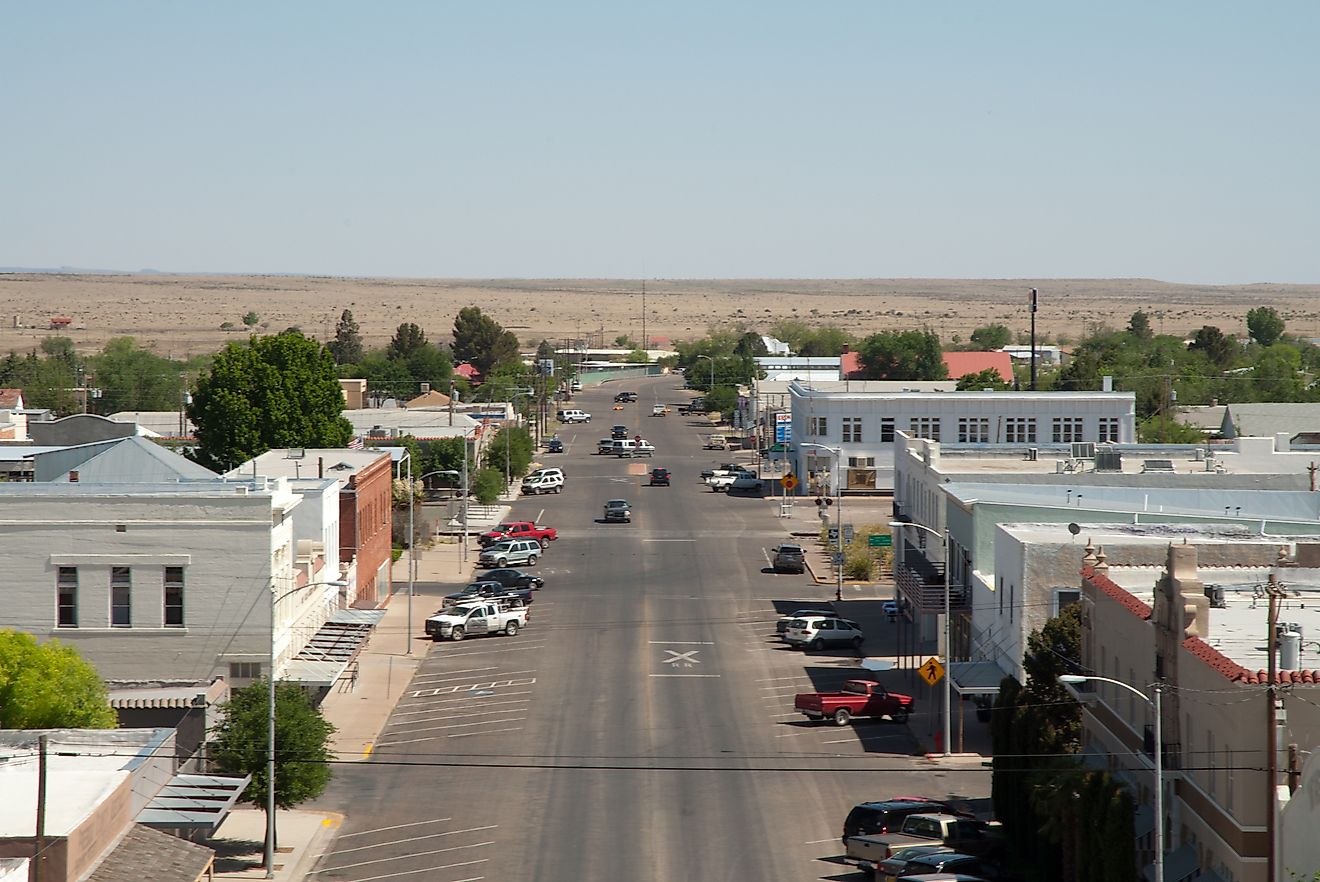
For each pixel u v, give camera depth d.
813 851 51.41
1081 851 44.31
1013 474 88.31
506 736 66.56
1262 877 38.22
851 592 104.62
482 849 51.44
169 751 54.66
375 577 96.12
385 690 75.38
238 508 63.88
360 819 55.28
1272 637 37.41
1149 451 98.94
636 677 78.25
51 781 42.09
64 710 53.53
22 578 63.62
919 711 71.88
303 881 48.16
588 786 59.22
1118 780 45.69
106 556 63.62
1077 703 53.34
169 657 63.88
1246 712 38.53
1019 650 64.75
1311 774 36.00
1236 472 94.06
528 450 174.50
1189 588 44.09
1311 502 79.69
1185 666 43.16
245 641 63.97
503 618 89.25
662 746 65.12
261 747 51.69
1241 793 38.50
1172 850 43.31
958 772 61.59
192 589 63.81
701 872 49.06
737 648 85.94
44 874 36.56
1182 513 75.25
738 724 69.12
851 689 70.25
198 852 42.34
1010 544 66.88
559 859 50.38
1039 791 46.31
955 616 81.56
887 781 60.12
